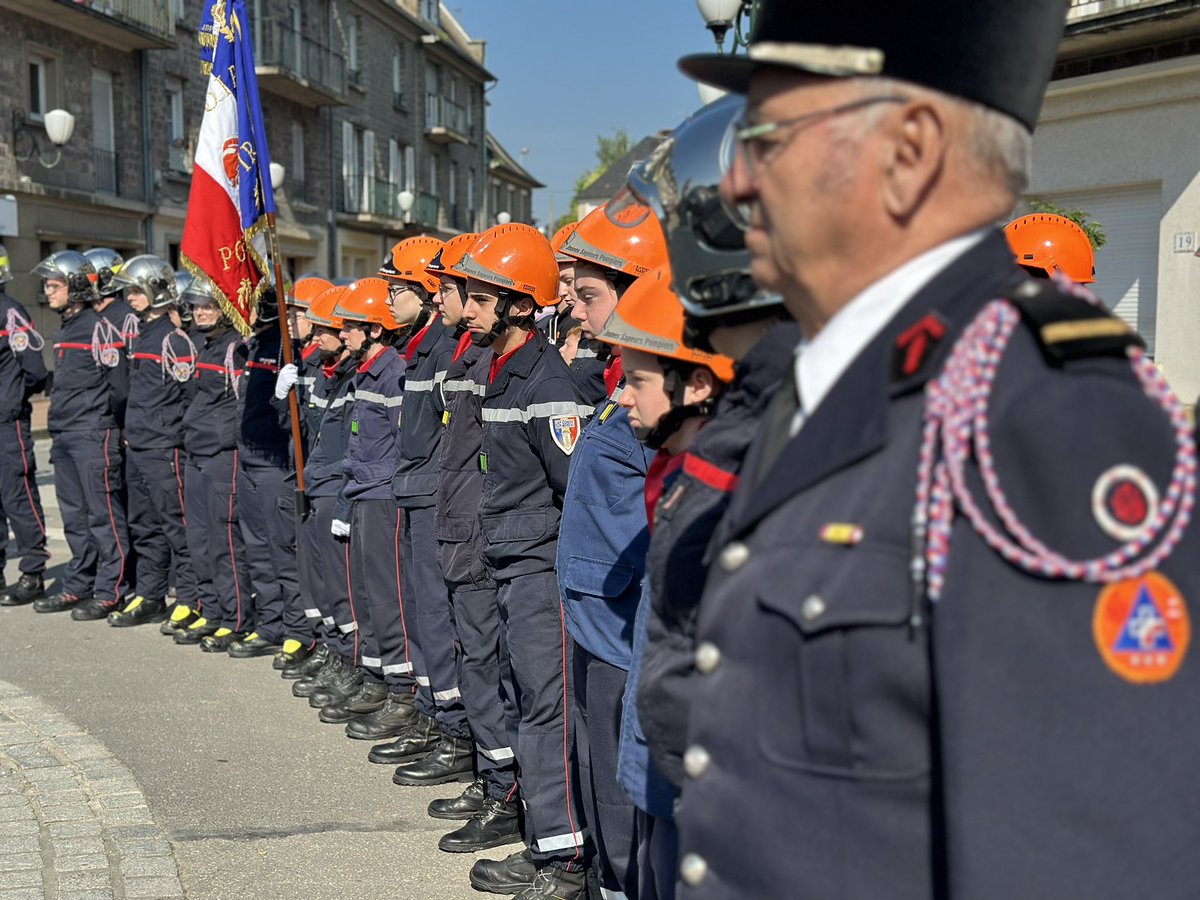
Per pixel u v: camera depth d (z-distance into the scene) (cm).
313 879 403
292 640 675
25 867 401
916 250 125
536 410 369
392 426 546
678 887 136
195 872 406
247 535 696
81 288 787
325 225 3164
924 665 112
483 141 4472
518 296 391
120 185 2298
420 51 3812
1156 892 102
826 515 121
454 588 435
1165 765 103
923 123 120
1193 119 1074
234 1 681
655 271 253
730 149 182
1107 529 104
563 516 328
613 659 313
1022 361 112
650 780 228
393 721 555
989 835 105
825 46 123
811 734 119
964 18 119
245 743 545
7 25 1989
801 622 118
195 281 716
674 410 241
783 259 132
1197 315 1083
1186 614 105
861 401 121
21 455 831
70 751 528
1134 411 106
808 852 119
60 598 819
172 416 748
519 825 437
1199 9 1005
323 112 3136
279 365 688
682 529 190
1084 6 1151
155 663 687
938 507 112
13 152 2011
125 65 2309
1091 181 1160
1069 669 105
